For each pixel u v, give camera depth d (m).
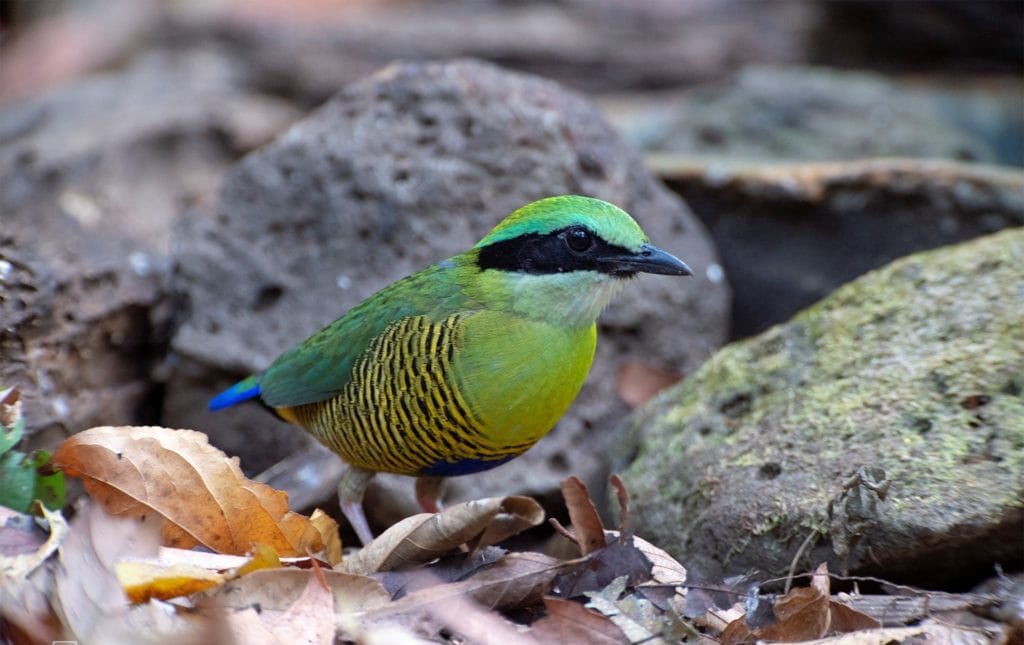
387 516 11.45
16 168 16.48
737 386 10.59
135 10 26.62
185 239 12.77
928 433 9.06
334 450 10.37
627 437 11.34
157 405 12.77
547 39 25.55
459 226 12.53
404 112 13.05
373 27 25.44
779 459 9.59
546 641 7.69
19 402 8.81
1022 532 8.35
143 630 7.09
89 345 11.94
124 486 8.43
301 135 13.01
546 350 9.30
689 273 9.37
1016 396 9.03
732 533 9.44
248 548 8.60
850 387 9.84
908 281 10.45
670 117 19.28
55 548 7.45
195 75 23.75
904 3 23.03
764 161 16.30
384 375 9.59
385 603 7.79
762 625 8.07
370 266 12.48
